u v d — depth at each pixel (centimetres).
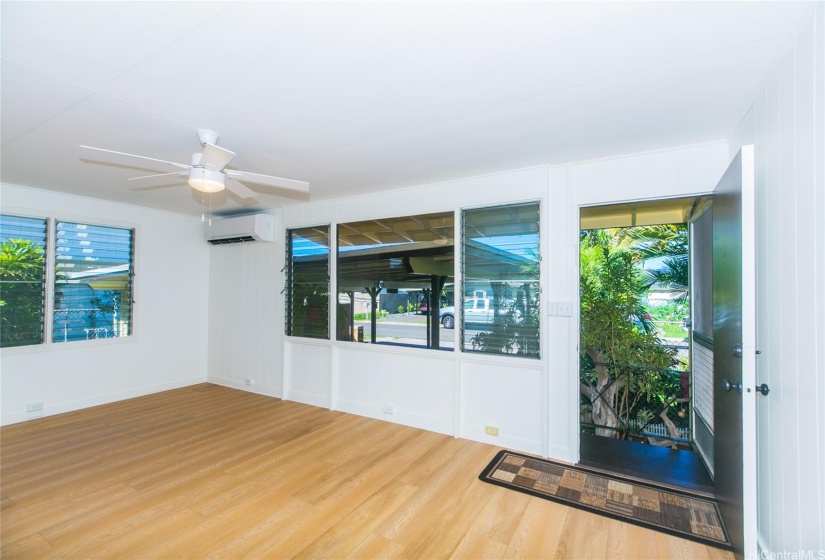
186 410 443
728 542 212
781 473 174
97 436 363
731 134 258
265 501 253
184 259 547
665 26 155
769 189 187
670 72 188
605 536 218
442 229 393
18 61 179
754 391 176
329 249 458
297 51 172
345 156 309
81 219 443
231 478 284
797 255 159
